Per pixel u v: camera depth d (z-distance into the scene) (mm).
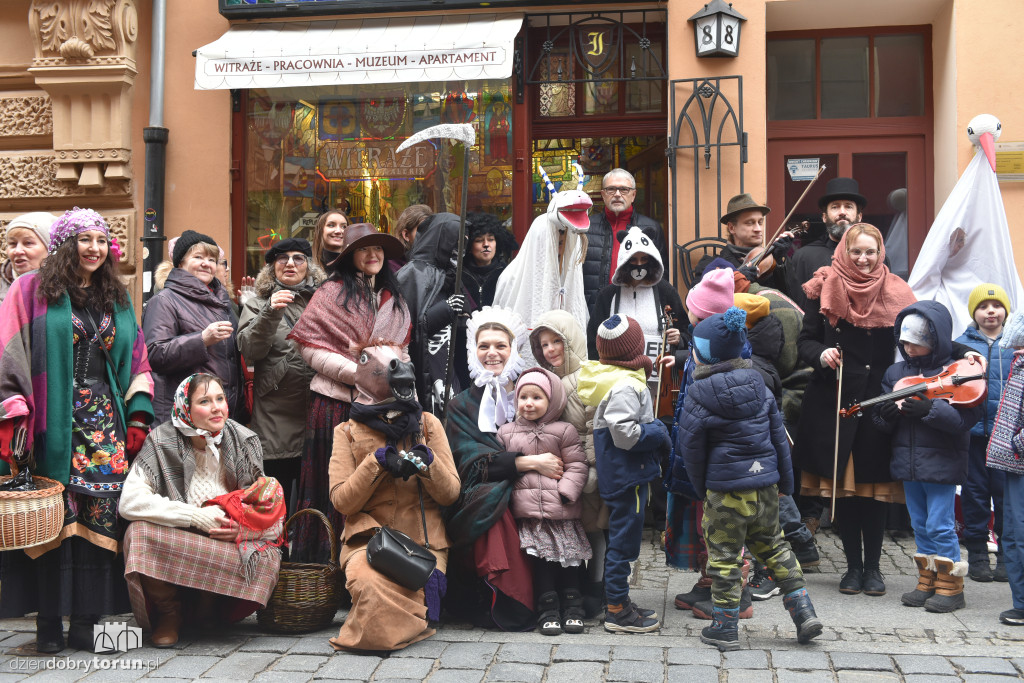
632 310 5719
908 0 6859
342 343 4918
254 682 3883
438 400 5324
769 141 7410
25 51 7496
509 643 4383
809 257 6371
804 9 6988
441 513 4770
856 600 5082
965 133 6723
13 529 3988
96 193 7418
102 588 4375
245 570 4422
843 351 5316
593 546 4863
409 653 4242
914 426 4922
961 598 4875
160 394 4918
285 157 7312
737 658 4109
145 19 7391
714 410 4258
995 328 5492
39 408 4305
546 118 7285
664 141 7168
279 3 7102
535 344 5016
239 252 7316
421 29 6953
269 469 5336
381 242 4945
